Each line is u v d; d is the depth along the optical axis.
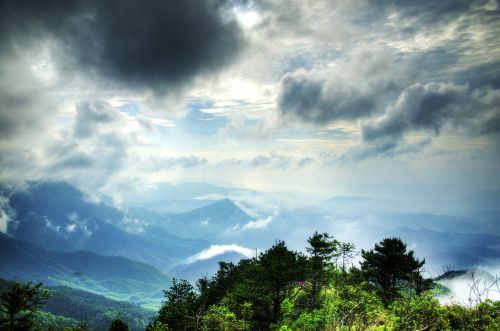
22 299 28.66
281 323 49.34
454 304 33.31
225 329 40.81
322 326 40.56
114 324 49.81
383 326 34.69
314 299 52.97
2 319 28.64
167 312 56.97
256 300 53.88
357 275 52.84
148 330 47.97
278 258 51.62
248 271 57.38
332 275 55.00
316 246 54.44
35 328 30.67
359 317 36.59
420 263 49.94
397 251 51.03
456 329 31.41
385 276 51.91
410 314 33.66
